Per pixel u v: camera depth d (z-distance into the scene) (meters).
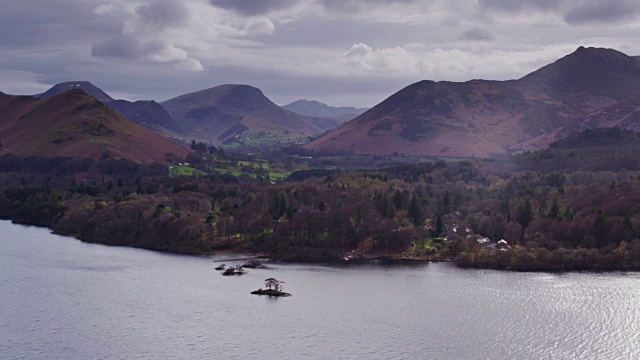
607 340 186.50
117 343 182.50
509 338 188.25
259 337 188.38
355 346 181.25
